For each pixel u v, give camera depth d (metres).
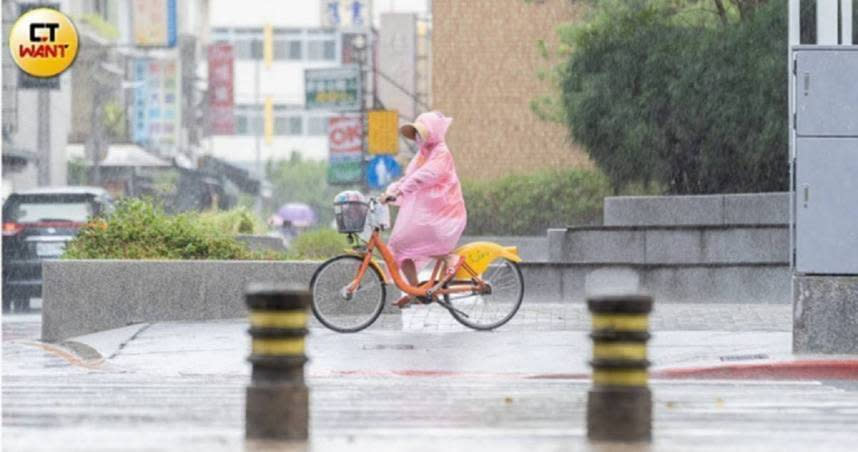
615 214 53.97
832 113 29.31
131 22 140.62
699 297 45.69
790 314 38.91
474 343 31.44
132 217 40.19
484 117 79.81
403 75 134.00
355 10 146.12
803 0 56.75
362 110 114.94
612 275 46.31
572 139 61.81
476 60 80.44
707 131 57.28
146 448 16.73
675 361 28.62
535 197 75.75
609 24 58.78
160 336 33.31
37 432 18.55
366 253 33.19
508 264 34.00
